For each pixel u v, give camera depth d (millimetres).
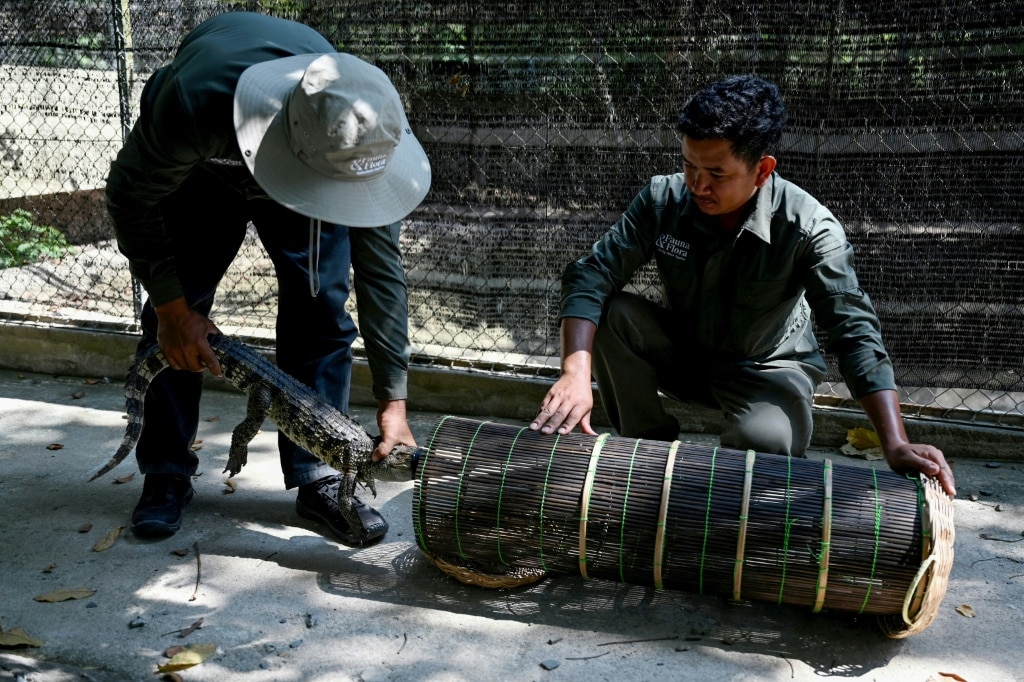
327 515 3668
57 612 3086
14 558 3406
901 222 4262
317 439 3328
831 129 4227
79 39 5250
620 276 3393
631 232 3369
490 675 2801
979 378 4363
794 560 2855
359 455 3281
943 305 4316
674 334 3543
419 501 3117
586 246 4613
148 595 3203
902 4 4027
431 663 2857
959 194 4176
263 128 2562
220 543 3557
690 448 3066
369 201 2623
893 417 2932
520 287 4766
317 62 2512
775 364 3359
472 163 4660
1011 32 3941
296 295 3477
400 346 3182
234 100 2566
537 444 3123
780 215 3109
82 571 3334
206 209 3344
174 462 3637
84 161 5613
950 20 4000
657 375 3559
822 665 2863
